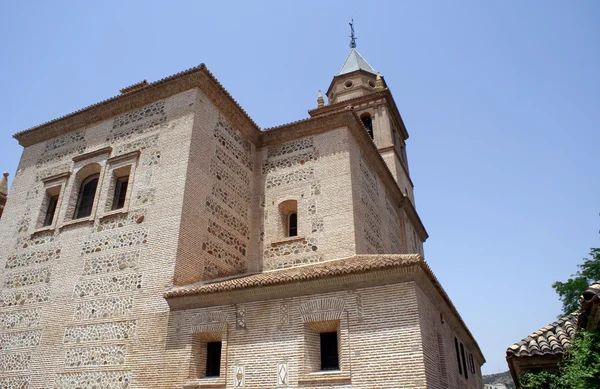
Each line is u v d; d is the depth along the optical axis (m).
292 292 12.66
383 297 11.59
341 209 17.94
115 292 15.63
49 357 15.69
